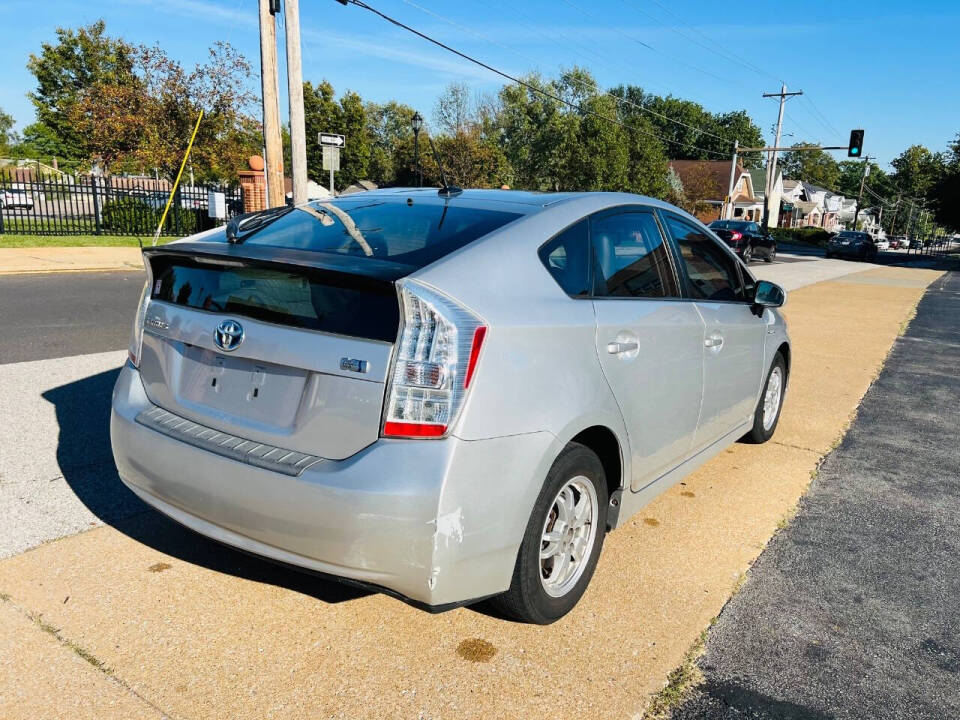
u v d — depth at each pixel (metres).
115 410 2.82
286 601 2.80
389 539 2.16
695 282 3.69
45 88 46.59
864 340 10.05
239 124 22.92
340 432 2.25
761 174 68.88
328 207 3.15
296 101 13.58
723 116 103.50
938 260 44.75
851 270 26.86
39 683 2.26
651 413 3.12
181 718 2.16
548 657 2.55
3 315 8.14
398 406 2.16
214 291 2.60
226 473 2.36
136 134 22.05
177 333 2.66
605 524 2.93
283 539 2.29
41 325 7.67
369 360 2.20
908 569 3.39
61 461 3.99
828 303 14.49
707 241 3.95
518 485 2.34
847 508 4.10
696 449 3.81
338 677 2.38
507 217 2.80
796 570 3.32
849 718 2.35
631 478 3.06
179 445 2.51
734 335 3.94
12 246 15.59
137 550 3.10
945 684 2.55
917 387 7.30
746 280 4.35
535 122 61.75
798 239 61.00
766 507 4.05
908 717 2.37
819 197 91.88
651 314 3.11
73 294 10.05
